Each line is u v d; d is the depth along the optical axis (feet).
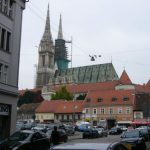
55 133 72.54
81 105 363.35
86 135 159.12
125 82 465.88
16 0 124.57
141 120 310.86
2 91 111.14
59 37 646.74
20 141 63.93
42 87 560.61
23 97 472.44
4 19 116.16
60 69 611.06
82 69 574.97
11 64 120.26
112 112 333.21
